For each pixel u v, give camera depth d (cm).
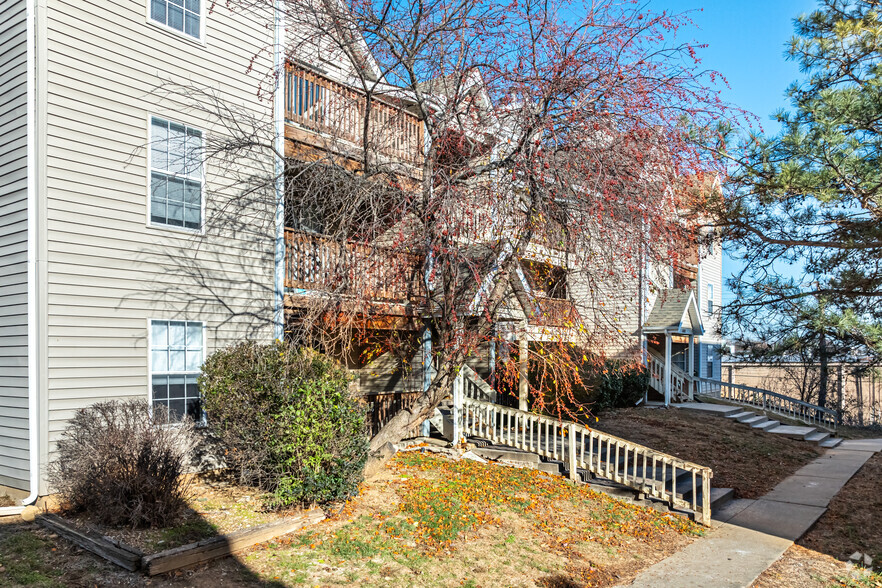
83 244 830
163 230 927
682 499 1020
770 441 1638
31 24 794
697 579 731
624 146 835
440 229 830
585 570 738
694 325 2119
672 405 2019
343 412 821
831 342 1142
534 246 1005
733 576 743
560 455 1159
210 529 709
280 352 870
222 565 644
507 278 969
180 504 745
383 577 659
